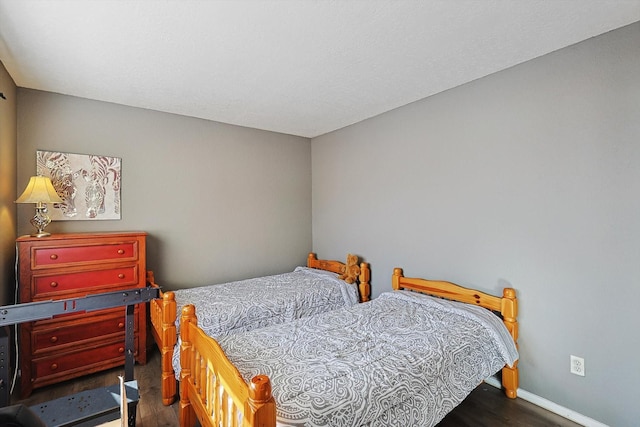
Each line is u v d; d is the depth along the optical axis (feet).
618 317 6.29
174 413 7.14
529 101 7.48
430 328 7.10
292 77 8.25
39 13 5.51
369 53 7.05
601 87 6.44
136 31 6.12
